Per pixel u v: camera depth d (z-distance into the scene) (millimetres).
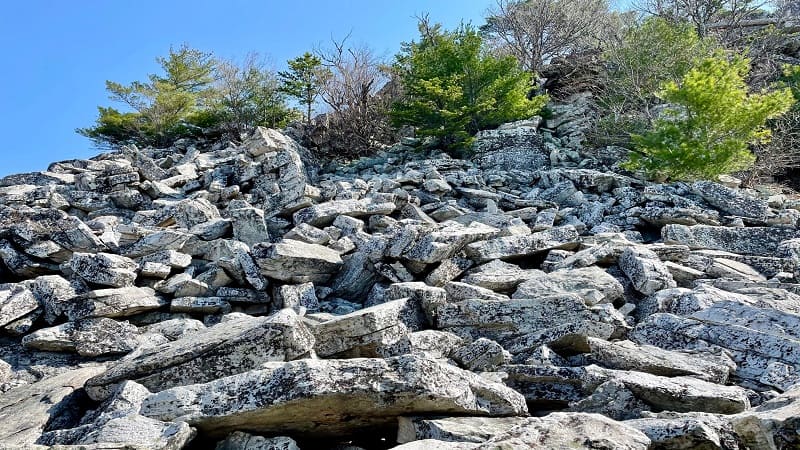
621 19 30172
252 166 16359
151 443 4059
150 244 10695
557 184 15539
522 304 6902
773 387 5375
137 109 33875
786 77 22531
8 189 16328
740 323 6164
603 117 22453
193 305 8820
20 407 5652
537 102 22875
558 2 29984
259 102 30109
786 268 9156
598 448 3619
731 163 15977
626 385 4949
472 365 6098
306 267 9609
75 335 7645
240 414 4418
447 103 22500
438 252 9078
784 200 14883
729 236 10578
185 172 18094
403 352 6238
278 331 5539
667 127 16250
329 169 22234
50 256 10570
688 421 4051
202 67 35000
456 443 3809
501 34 31328
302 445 5004
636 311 7816
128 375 5602
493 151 20297
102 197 15633
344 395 4332
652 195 13219
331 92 26734
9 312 8148
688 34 22641
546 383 5508
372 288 9719
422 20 27891
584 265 8938
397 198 13812
